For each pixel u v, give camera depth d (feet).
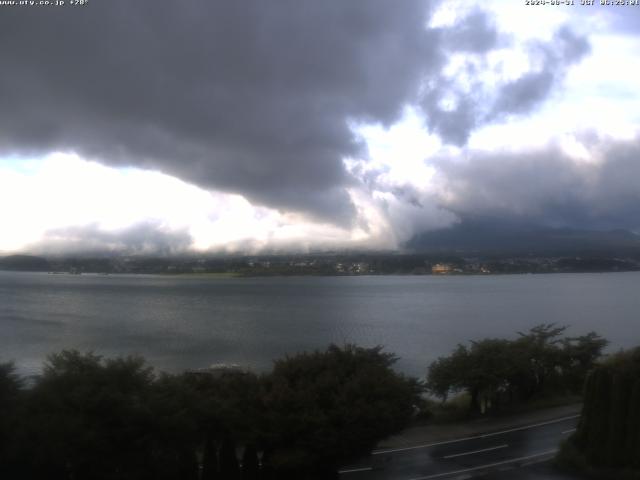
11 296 615.98
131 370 63.62
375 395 69.21
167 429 58.44
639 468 67.87
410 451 82.84
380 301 552.82
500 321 365.61
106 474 57.31
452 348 245.65
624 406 69.77
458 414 104.53
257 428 63.36
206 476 62.28
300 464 62.49
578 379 117.19
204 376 76.84
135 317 396.37
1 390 59.67
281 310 452.76
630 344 244.22
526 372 110.73
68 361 64.90
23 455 55.42
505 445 85.51
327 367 74.02
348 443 64.54
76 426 55.11
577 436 74.33
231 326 342.44
